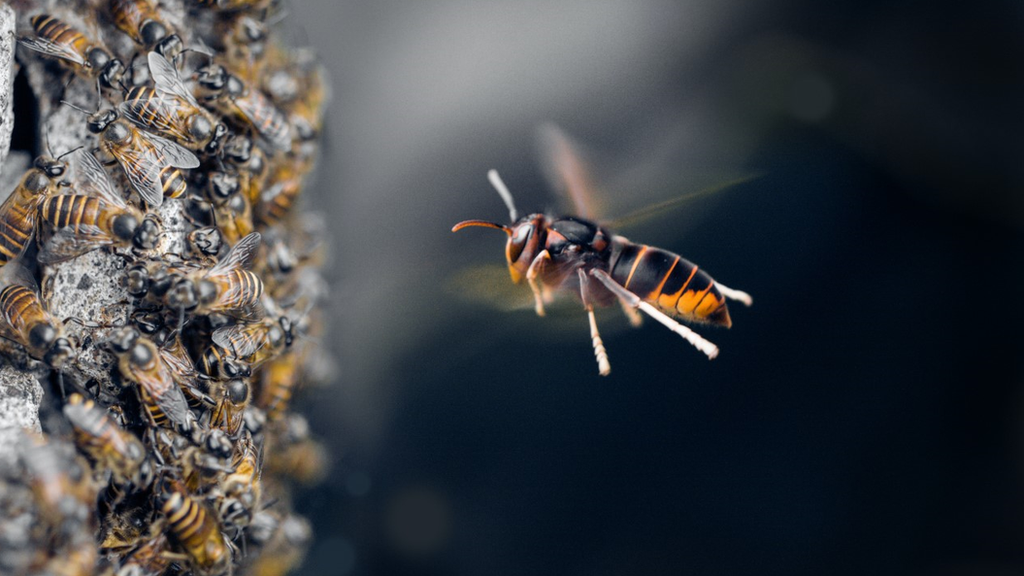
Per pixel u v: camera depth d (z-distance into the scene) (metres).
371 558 0.35
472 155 0.36
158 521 0.30
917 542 0.35
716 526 0.35
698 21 0.37
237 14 0.33
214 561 0.30
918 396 0.36
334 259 0.36
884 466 0.35
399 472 0.35
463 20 0.37
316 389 0.35
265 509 0.33
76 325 0.31
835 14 0.37
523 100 0.36
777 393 0.36
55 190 0.31
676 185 0.34
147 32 0.32
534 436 0.35
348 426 0.35
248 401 0.32
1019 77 0.36
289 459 0.34
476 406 0.35
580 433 0.35
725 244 0.36
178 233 0.32
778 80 0.36
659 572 0.35
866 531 0.35
